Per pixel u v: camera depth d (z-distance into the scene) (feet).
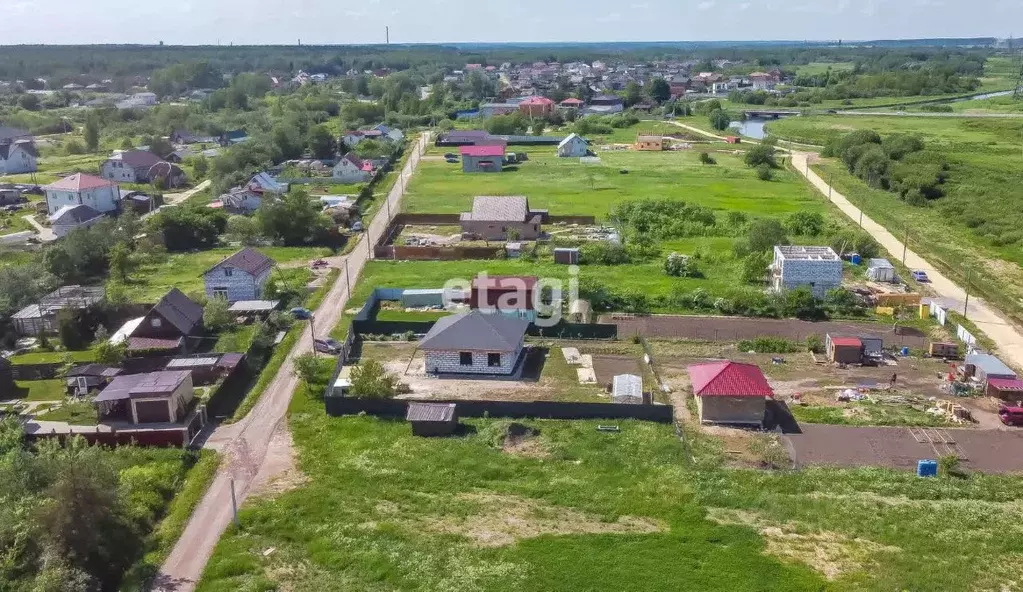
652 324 221.25
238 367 184.85
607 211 368.68
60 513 112.47
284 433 159.22
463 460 146.72
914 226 349.82
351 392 174.60
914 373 188.34
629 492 136.26
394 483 139.64
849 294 233.55
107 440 151.94
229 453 150.82
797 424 161.89
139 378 168.86
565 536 123.54
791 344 203.92
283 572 115.75
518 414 163.63
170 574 115.75
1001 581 113.39
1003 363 185.37
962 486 138.31
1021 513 130.52
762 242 282.97
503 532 124.98
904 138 510.58
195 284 261.03
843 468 144.77
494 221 319.47
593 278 261.24
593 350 202.90
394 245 307.99
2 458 137.49
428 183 447.01
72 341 205.36
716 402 162.40
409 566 116.26
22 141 515.09
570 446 151.74
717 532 124.36
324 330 217.15
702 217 342.44
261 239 317.42
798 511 130.52
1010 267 287.28
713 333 214.48
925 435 156.97
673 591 110.93
